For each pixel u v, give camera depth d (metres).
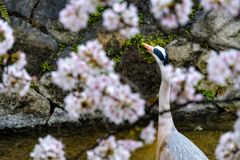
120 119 1.53
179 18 1.47
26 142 4.54
